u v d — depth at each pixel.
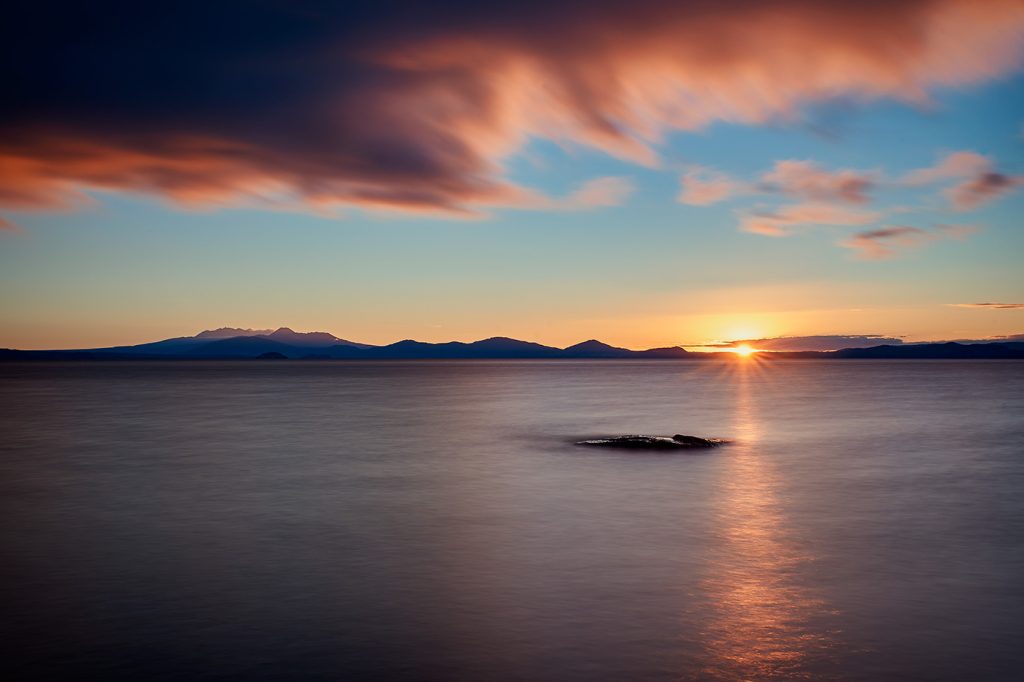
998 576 13.74
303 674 9.51
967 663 9.83
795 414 56.69
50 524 18.52
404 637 10.71
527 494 22.69
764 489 23.59
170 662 9.88
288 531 17.64
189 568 14.38
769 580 13.47
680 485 24.38
